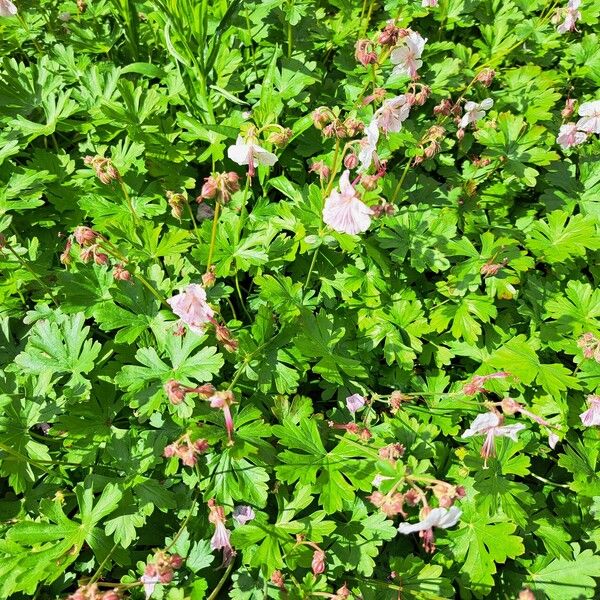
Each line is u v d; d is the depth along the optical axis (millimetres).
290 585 326
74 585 343
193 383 361
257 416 348
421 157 440
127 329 373
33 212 446
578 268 454
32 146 497
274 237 451
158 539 348
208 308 319
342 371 394
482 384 366
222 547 332
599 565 342
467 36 595
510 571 355
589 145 510
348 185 339
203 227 417
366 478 342
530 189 506
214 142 460
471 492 359
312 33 542
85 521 325
